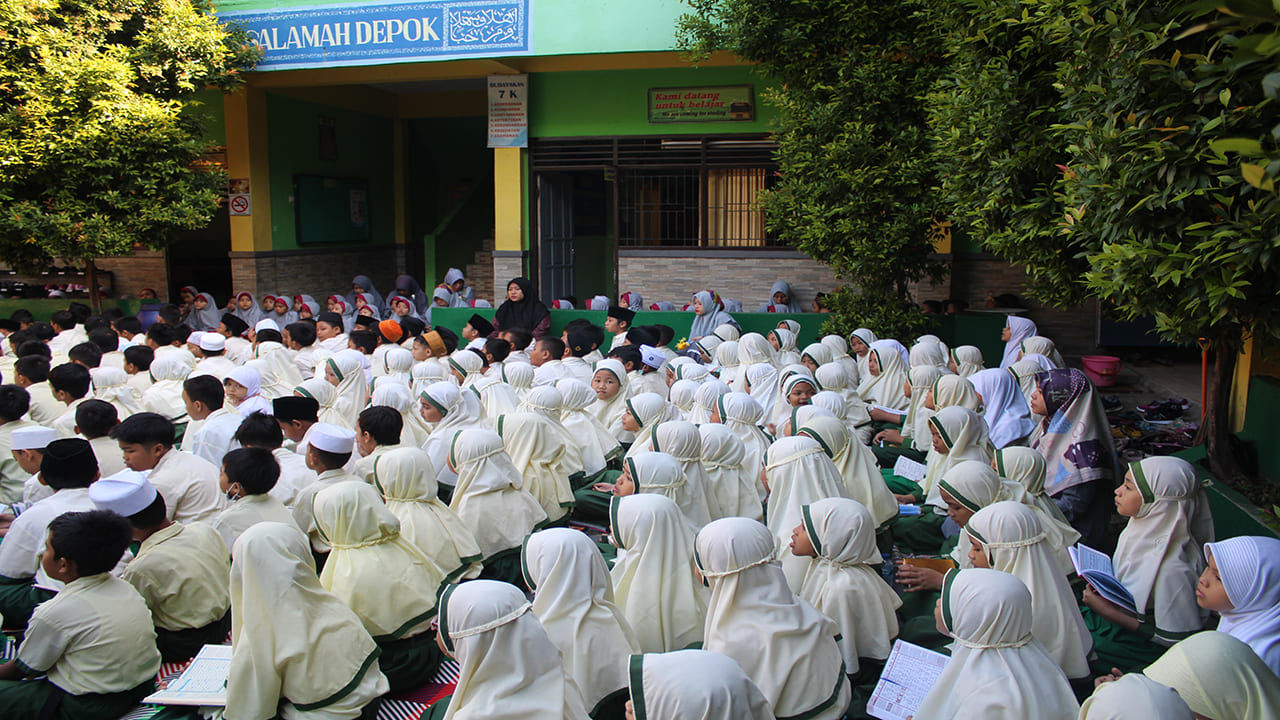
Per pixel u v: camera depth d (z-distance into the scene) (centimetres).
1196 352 1202
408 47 1245
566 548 365
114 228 1102
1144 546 435
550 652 309
